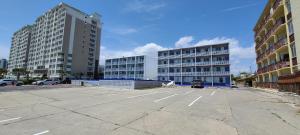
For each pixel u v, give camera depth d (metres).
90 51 98.06
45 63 92.31
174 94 18.22
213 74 54.59
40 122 6.25
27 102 10.90
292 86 18.55
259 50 40.50
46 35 95.88
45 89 22.77
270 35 29.30
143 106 9.97
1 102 10.70
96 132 5.25
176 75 62.25
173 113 8.14
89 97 14.17
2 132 5.12
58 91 19.55
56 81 46.38
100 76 101.94
